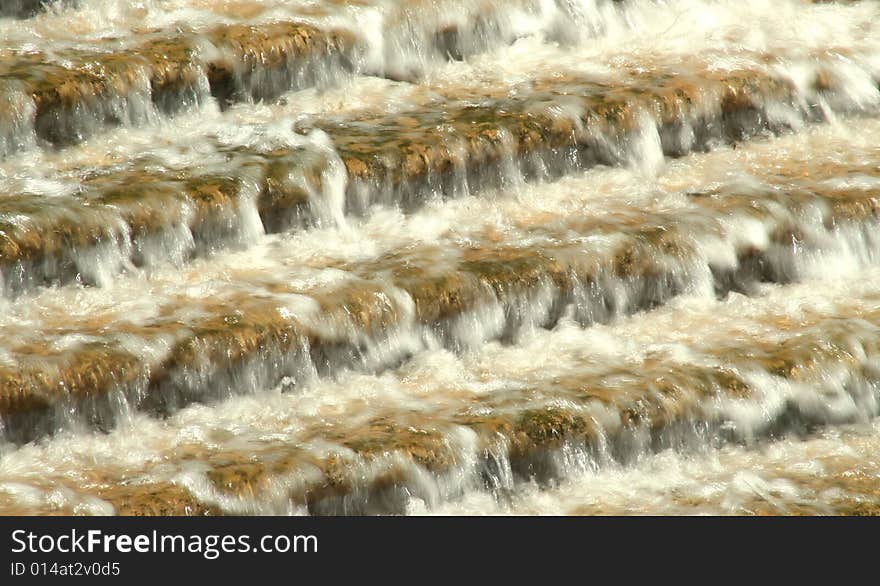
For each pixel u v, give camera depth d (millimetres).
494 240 29422
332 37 32906
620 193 31844
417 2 34375
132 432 23859
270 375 25281
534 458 24688
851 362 27922
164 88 30594
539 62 35531
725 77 34719
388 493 23562
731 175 33031
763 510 24562
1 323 24750
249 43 31797
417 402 25578
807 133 35406
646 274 29172
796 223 31156
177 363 24359
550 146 31844
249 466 22984
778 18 38688
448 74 34562
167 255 27078
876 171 33688
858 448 26953
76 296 25750
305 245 28578
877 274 31625
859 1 40094
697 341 28328
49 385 23203
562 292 28172
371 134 30875
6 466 22750
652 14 38031
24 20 31891
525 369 26953
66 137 29328
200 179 28125
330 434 24281
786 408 27047
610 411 25438
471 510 24047
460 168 30625
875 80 36906
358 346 26156
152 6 32938
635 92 33469
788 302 30094
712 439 26359
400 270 27562
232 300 26047
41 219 25781
